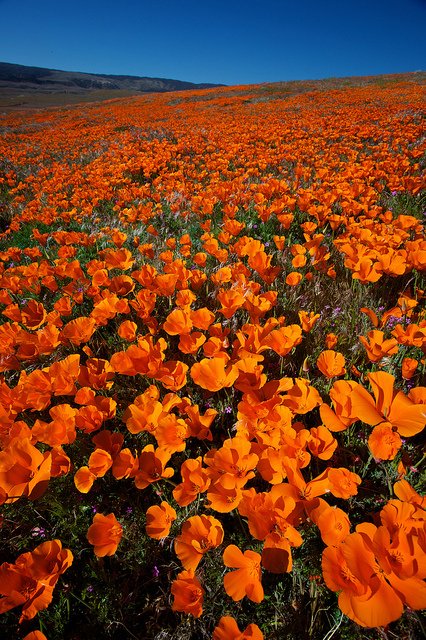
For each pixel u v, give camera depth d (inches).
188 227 54.5
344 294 33.6
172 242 41.0
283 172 75.0
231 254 40.9
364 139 106.8
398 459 20.0
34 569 16.2
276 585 17.9
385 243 32.3
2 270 38.3
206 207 50.3
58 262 41.2
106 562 19.8
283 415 19.1
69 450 23.8
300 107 222.5
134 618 18.2
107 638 17.7
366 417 16.1
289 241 43.8
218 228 50.9
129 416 20.8
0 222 70.9
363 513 19.6
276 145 107.7
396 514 14.5
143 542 20.0
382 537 13.4
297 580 17.7
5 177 116.9
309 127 135.2
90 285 35.8
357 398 16.7
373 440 16.2
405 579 13.1
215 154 101.2
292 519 16.4
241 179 62.4
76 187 87.8
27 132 259.1
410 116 131.5
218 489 17.5
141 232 52.8
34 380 22.2
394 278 33.4
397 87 289.6
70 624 18.1
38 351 25.8
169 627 17.6
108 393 26.9
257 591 14.9
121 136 167.0
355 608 12.7
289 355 26.8
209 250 36.0
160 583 19.0
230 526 20.0
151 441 24.1
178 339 31.7
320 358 20.9
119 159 109.7
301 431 18.2
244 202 53.0
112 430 25.2
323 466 21.1
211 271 39.9
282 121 163.9
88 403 21.6
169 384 21.2
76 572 19.5
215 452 18.4
